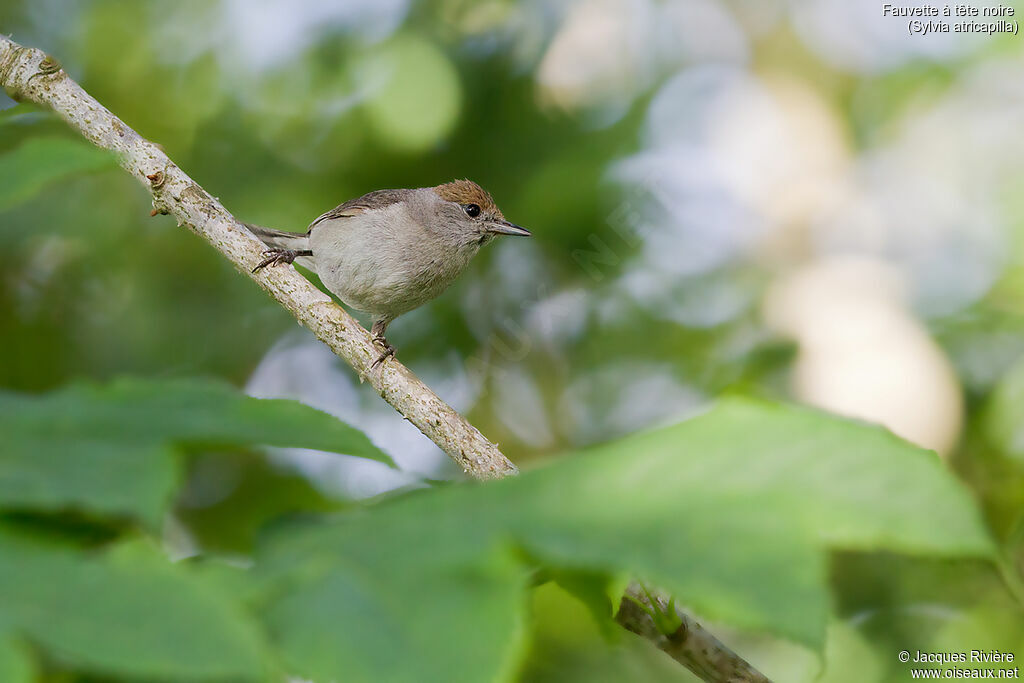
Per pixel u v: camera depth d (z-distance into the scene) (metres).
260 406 1.75
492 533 1.36
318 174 12.91
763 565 1.21
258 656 1.18
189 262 12.66
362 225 9.96
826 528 1.30
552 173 12.80
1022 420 10.94
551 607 7.41
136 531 1.44
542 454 13.52
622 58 13.62
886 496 1.32
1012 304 13.31
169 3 13.13
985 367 12.88
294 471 8.05
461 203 10.33
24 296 12.17
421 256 10.10
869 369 13.00
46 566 1.27
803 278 13.98
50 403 1.63
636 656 8.02
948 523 1.31
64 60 13.04
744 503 1.31
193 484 8.17
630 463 1.44
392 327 13.66
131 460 1.45
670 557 1.23
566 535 1.30
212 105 12.95
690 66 14.23
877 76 15.11
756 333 13.66
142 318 12.36
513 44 13.13
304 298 6.31
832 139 14.69
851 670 8.66
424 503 1.49
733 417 1.49
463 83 12.73
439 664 1.22
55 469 1.40
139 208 12.50
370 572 1.35
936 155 14.81
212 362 12.53
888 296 13.56
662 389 13.57
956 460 12.22
